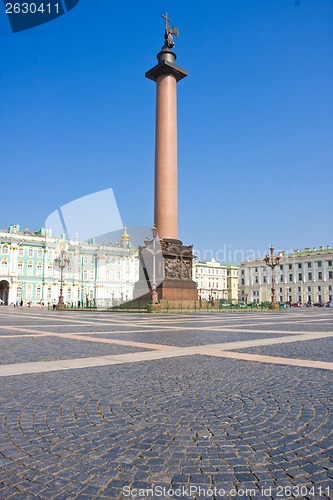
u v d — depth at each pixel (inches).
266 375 287.1
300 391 241.4
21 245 3412.9
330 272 4443.9
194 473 137.0
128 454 151.4
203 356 371.2
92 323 856.9
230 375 287.0
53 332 621.6
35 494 124.8
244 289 5142.7
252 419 190.1
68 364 328.2
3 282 3415.4
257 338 528.4
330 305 3609.7
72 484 130.5
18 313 1553.9
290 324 834.8
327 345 453.4
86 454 151.7
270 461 145.8
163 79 1729.8
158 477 134.4
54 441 163.8
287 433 172.1
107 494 124.5
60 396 229.8
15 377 279.6
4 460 147.3
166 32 1807.3
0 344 457.4
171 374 290.0
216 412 200.7
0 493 125.6
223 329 681.0
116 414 197.6
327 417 193.0
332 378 277.7
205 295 5167.3
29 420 189.0
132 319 1037.2
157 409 205.6
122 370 304.7
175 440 164.4
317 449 155.9
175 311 1616.6
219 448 156.5
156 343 469.7
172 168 1694.1
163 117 1704.0
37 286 3449.8
